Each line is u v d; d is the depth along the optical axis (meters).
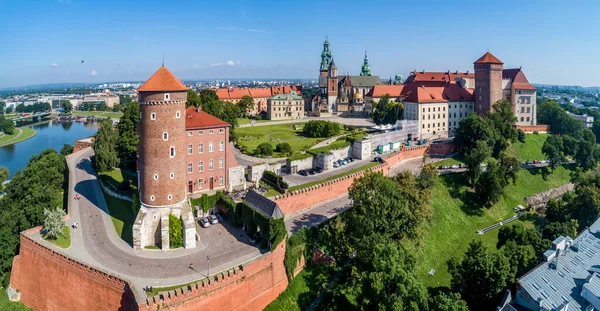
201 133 104.19
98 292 74.25
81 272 76.44
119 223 97.62
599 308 63.16
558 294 67.62
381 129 183.00
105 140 136.88
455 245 109.88
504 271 72.06
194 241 85.56
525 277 70.06
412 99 188.88
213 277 72.50
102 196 116.06
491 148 148.00
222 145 108.50
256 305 77.88
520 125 196.00
